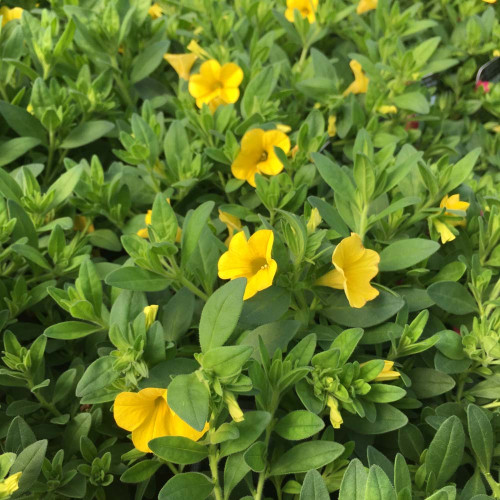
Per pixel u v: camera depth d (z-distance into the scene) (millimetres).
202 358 194
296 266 232
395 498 166
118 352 214
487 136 385
